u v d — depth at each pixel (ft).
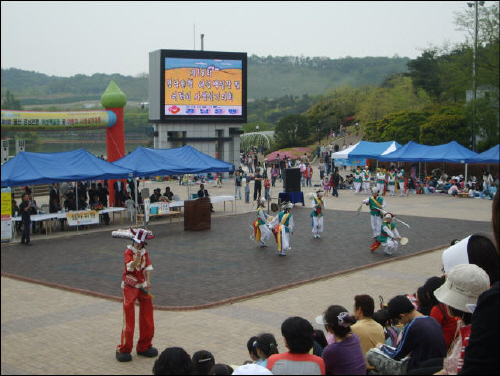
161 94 148.77
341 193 130.21
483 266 17.63
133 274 29.53
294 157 220.23
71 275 49.75
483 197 118.52
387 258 57.47
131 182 100.07
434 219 87.30
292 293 43.91
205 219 77.92
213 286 45.75
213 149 160.25
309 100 465.06
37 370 27.35
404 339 18.65
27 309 38.91
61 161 76.28
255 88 609.01
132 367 28.19
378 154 131.75
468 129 151.12
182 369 19.76
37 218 71.15
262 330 34.50
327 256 58.80
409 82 249.75
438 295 15.06
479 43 142.31
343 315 18.35
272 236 71.31
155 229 79.30
